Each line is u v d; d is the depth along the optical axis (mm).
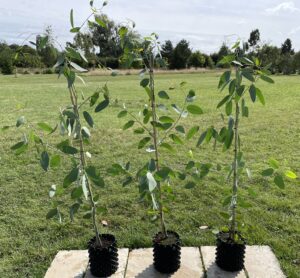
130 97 14391
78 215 3502
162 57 2293
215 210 3547
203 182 4203
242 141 6227
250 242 2930
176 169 4766
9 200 3938
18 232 3250
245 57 2102
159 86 18844
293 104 10969
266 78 2080
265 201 3697
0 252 2951
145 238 3031
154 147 2410
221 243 2523
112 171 2361
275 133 6809
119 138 6562
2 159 5359
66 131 2033
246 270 2561
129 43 2168
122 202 3779
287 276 2508
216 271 2557
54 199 3934
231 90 2074
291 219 3312
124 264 2674
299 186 4059
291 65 35094
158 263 2531
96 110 2121
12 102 12969
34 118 9320
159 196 2443
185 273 2547
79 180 2090
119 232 3191
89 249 2518
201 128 7520
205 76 32469
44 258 2848
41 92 16844
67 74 1988
